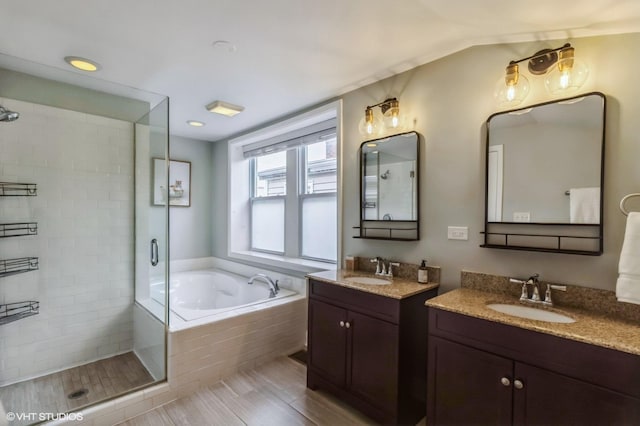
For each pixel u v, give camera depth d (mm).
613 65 1535
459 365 1586
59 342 2633
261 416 2023
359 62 2211
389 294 1851
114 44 1963
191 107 3148
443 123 2137
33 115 2479
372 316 1940
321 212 3400
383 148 2471
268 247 4137
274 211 4039
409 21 1689
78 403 2082
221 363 2467
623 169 1501
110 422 1957
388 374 1848
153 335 2541
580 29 1558
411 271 2275
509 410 1412
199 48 2014
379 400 1893
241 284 3699
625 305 1475
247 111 3254
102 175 2826
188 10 1610
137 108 2912
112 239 2895
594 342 1197
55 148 2594
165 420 1991
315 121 3225
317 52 2064
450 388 1622
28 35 1857
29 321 2494
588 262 1600
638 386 1113
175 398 2213
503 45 1882
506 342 1423
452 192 2090
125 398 2039
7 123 2389
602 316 1487
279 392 2301
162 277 2516
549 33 1652
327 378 2215
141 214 2920
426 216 2227
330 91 2738
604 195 1544
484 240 1929
